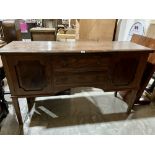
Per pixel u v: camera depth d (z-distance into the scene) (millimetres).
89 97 2383
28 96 1581
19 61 1380
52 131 1709
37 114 1961
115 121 1896
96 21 3209
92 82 1644
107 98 2373
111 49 1502
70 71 1523
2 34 3072
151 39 1983
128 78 1729
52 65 1460
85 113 2016
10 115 1930
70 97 2359
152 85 2357
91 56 1489
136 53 1563
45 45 1620
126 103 2244
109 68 1601
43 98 2303
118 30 3291
